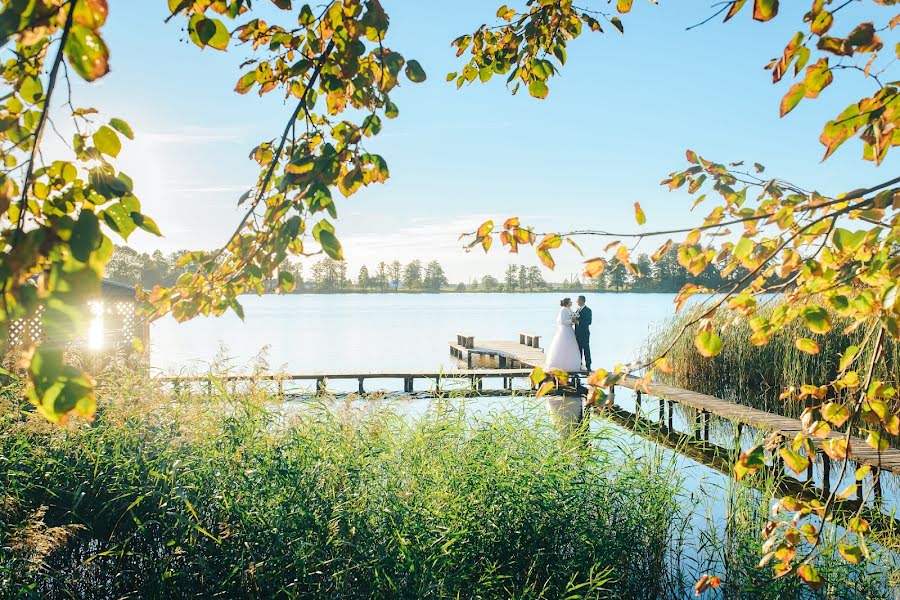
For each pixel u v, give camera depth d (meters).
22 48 1.25
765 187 2.43
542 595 3.81
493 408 5.62
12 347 4.23
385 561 3.53
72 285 0.96
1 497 3.60
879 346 2.35
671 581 4.51
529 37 3.49
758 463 2.49
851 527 2.64
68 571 3.71
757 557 4.41
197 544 3.64
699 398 10.22
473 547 4.13
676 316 13.60
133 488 3.88
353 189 2.14
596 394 2.52
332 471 4.17
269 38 2.21
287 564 3.50
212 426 4.52
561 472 4.82
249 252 2.13
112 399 4.55
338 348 22.92
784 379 10.77
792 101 1.87
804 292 2.37
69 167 1.22
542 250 2.33
